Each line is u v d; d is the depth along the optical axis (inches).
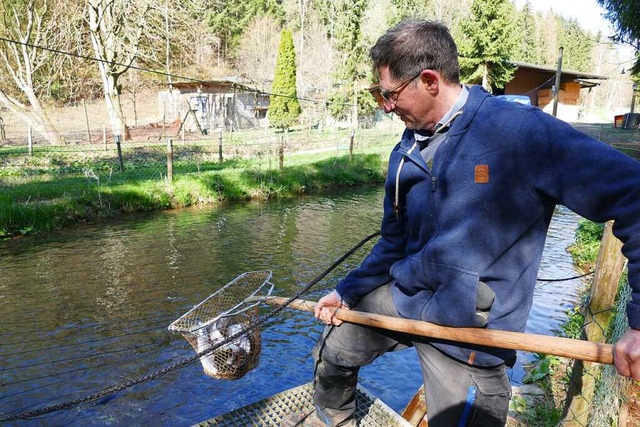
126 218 419.2
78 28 1005.8
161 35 1110.4
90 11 903.1
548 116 60.2
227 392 171.0
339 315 84.3
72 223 392.8
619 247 102.9
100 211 413.7
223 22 1846.7
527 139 59.1
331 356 89.8
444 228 66.3
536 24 2426.2
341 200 521.7
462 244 63.9
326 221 424.8
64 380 177.0
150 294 254.8
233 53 1803.6
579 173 55.9
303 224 411.8
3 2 877.2
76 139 922.1
